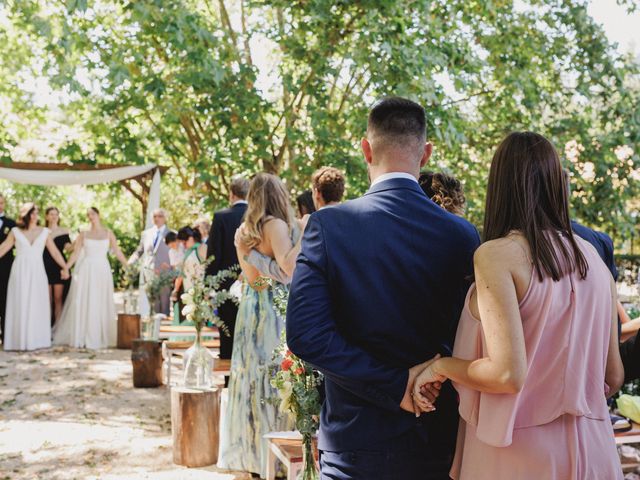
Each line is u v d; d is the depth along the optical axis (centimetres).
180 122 932
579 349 154
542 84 1053
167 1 783
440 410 172
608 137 928
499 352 146
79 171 967
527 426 153
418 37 834
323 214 169
